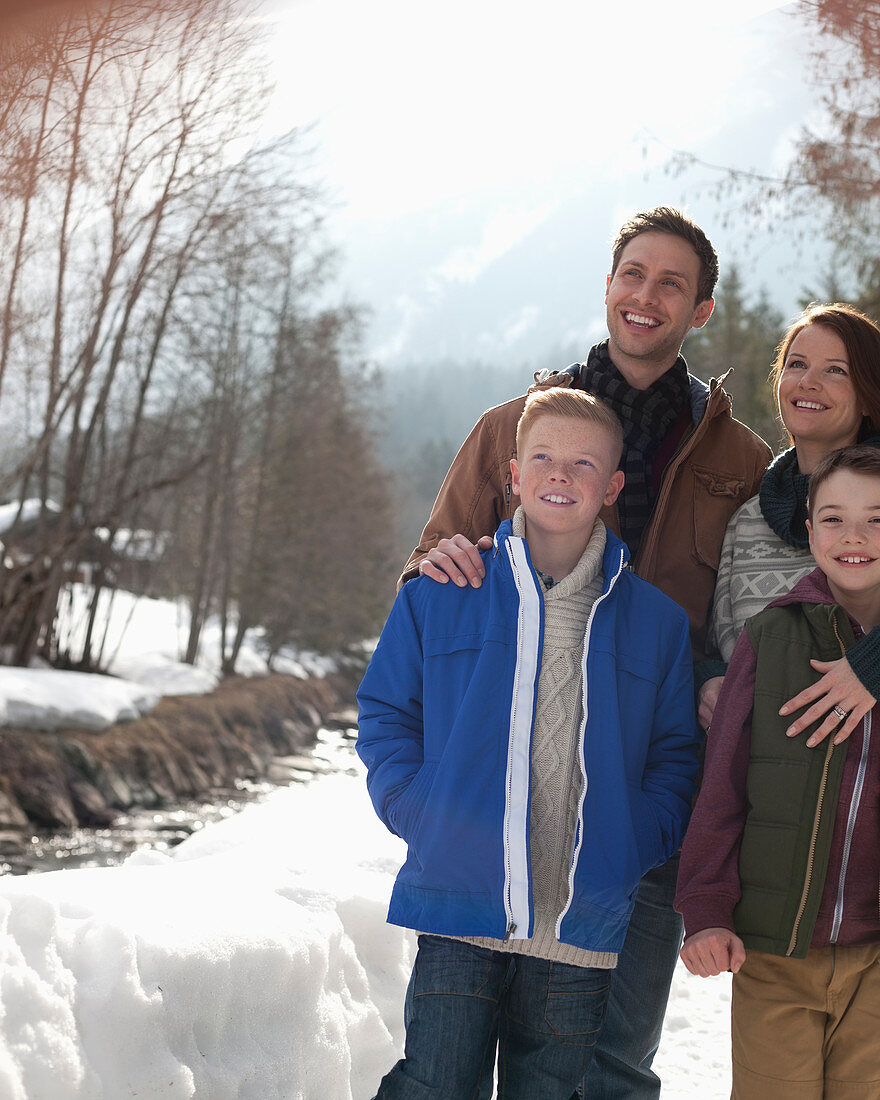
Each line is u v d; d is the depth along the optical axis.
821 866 1.98
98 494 18.95
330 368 30.06
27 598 17.27
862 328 2.47
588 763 2.04
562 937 1.97
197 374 23.97
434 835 1.97
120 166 11.02
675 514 2.71
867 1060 2.01
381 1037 2.57
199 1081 2.00
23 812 13.34
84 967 1.95
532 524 2.26
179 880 2.52
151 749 16.84
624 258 2.76
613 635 2.15
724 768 2.08
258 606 32.03
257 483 28.98
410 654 2.19
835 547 2.12
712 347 24.14
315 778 21.05
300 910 2.50
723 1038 3.93
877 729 2.02
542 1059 2.04
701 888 2.02
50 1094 1.74
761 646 2.13
